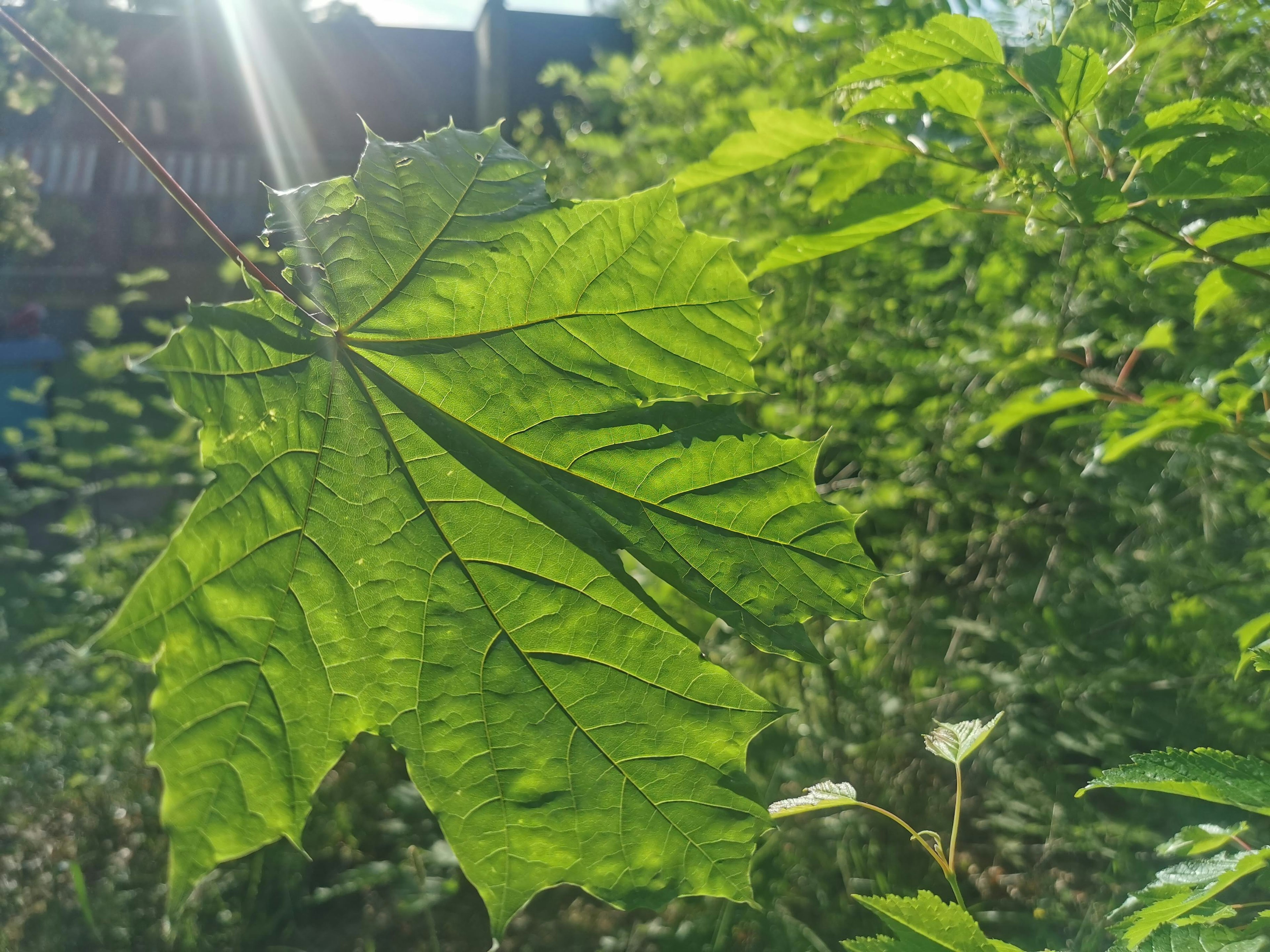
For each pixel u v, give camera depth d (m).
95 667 1.07
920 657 0.85
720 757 0.22
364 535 0.22
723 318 0.23
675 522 0.23
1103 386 0.57
